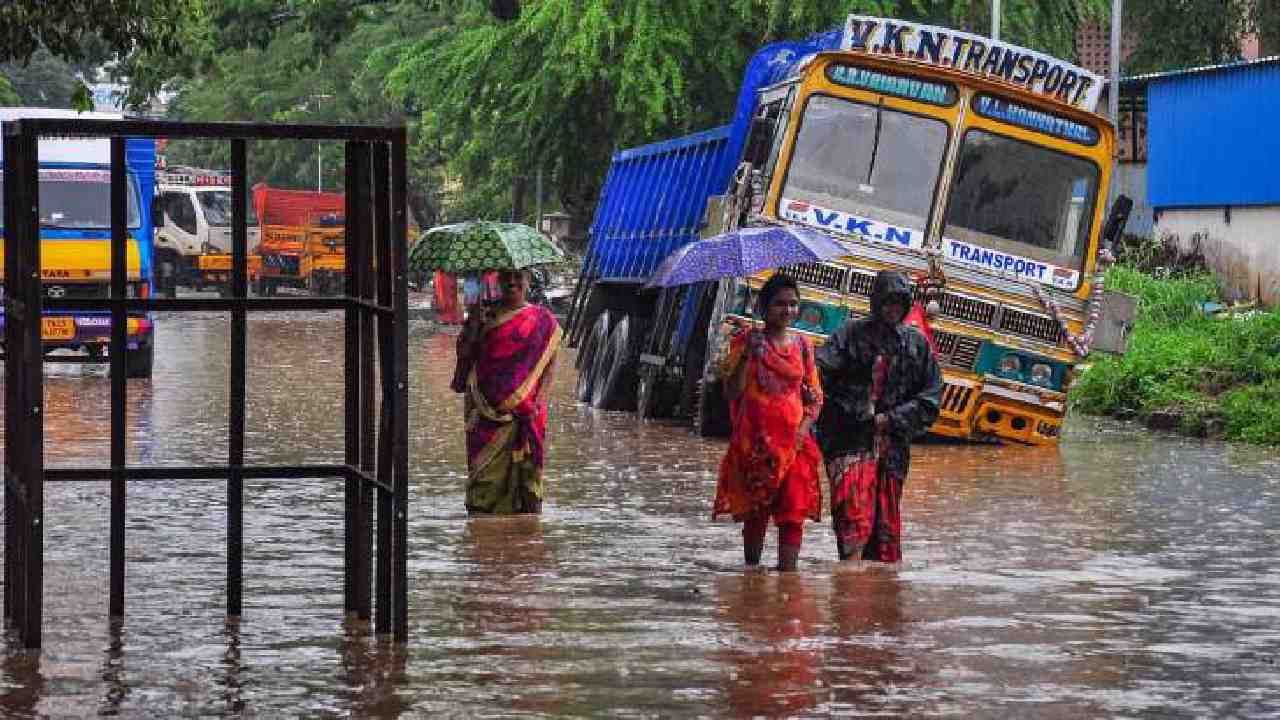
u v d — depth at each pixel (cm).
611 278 6731
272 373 7425
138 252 7150
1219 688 2172
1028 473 4406
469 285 8406
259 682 2169
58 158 7094
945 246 4966
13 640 2417
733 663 2273
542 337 3603
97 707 2053
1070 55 10031
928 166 4972
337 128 2300
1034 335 4997
